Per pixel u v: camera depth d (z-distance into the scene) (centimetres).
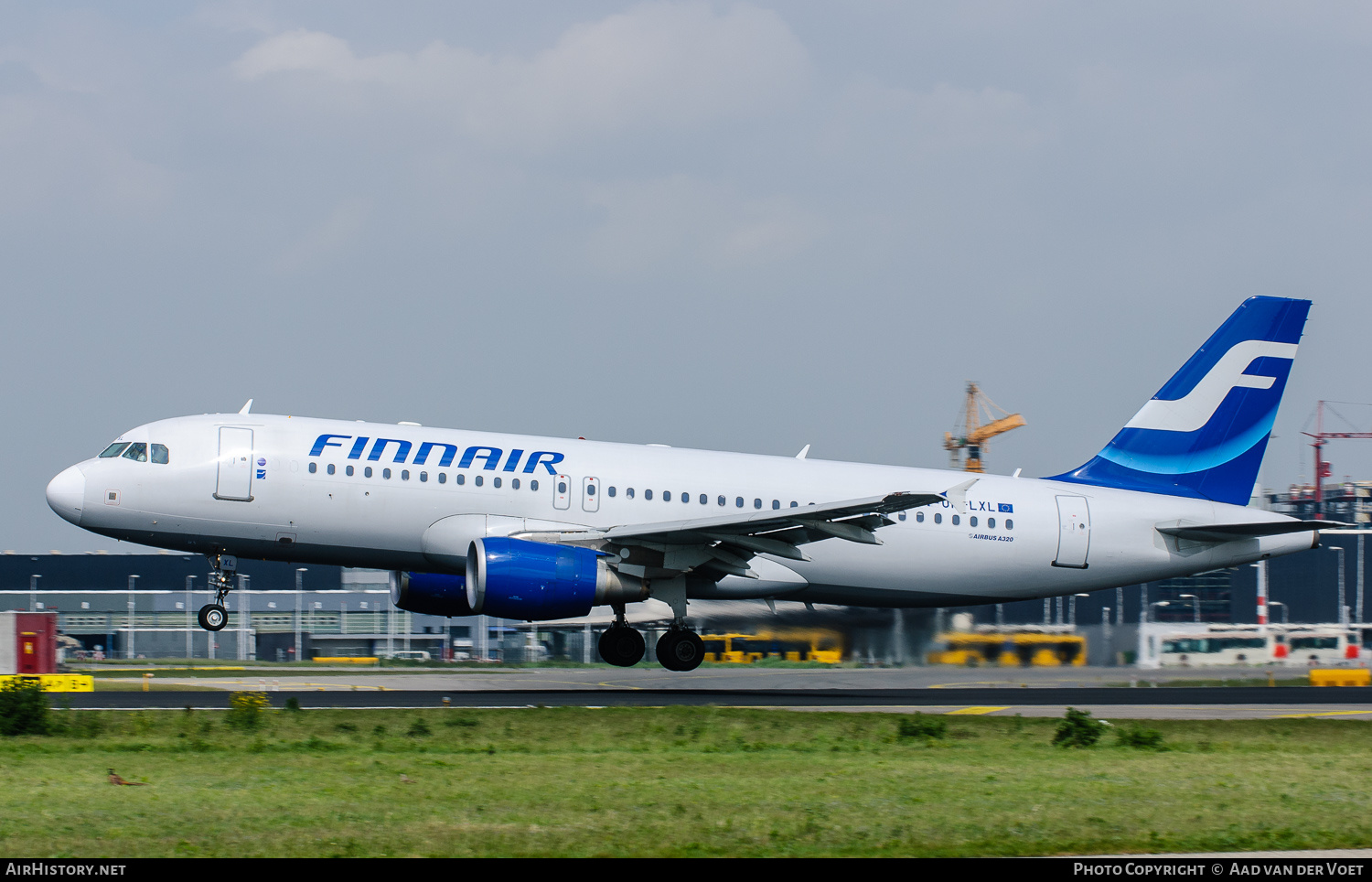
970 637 15338
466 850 4253
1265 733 8144
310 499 10375
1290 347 12500
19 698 7244
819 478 11494
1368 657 17138
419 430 10912
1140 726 8231
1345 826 4878
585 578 10038
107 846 4253
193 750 6569
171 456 10312
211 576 10938
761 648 15288
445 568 10650
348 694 10369
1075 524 11838
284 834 4459
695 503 11000
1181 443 12375
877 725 8094
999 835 4612
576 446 11094
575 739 7312
